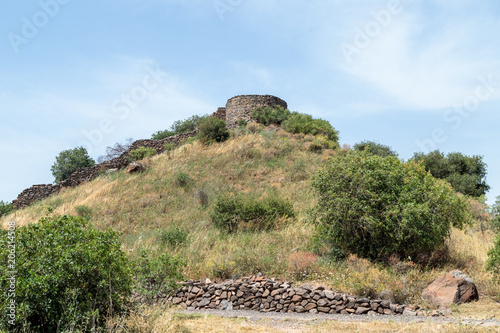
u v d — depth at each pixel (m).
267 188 20.81
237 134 31.58
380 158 12.54
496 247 9.92
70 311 4.99
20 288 4.75
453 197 11.49
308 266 10.50
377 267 10.50
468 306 8.67
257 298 9.09
